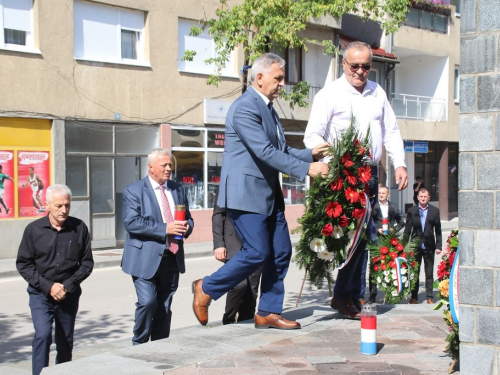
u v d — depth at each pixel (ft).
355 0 64.54
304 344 18.92
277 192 20.58
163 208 22.31
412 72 111.96
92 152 61.82
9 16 56.13
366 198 20.44
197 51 70.79
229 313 24.02
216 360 17.19
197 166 70.79
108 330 31.37
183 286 44.11
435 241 35.70
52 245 19.97
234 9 60.85
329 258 20.97
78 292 20.71
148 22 65.92
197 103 70.38
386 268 30.71
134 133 65.21
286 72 81.92
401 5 67.87
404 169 22.16
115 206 64.08
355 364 16.93
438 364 16.94
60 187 20.27
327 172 19.79
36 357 19.62
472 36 14.78
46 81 58.13
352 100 21.49
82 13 61.21
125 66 64.18
